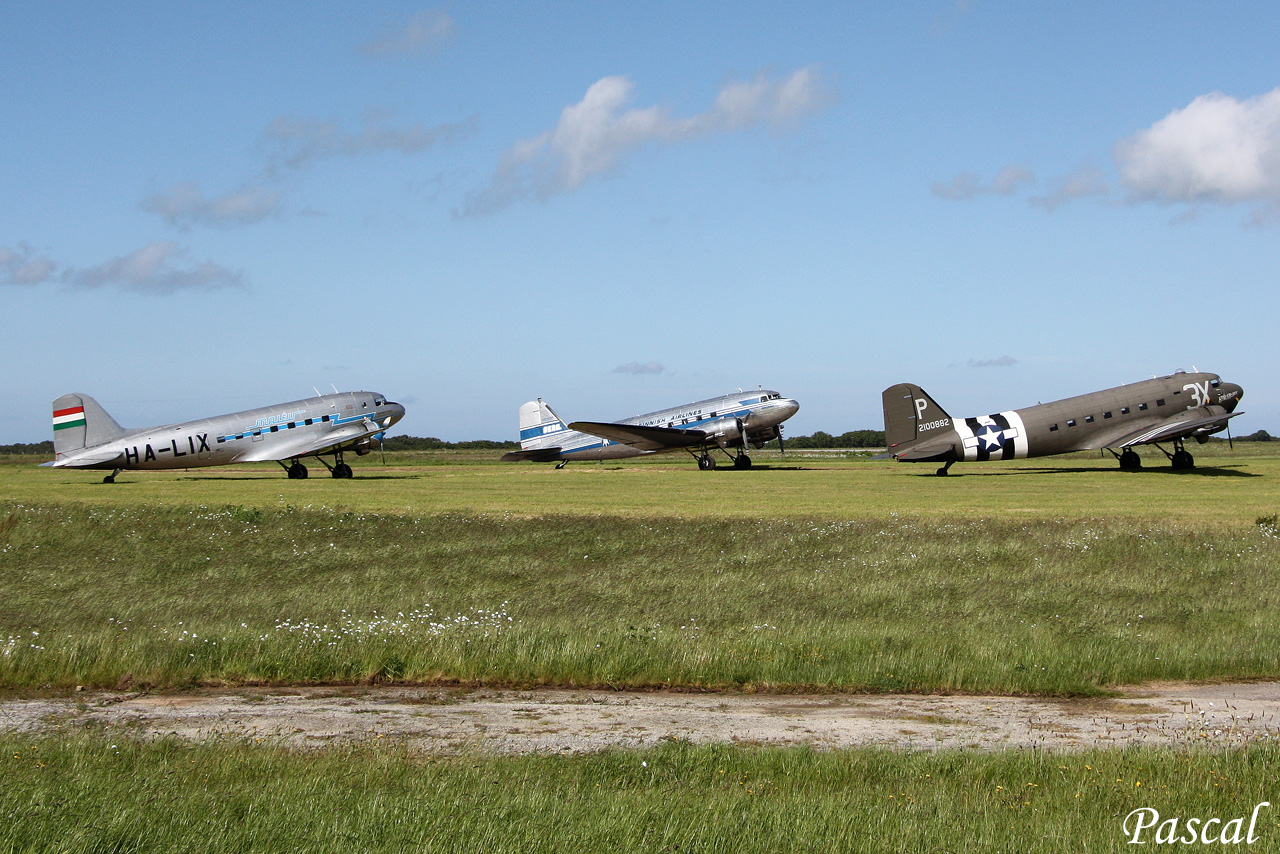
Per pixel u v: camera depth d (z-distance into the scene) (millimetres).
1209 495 38312
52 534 27609
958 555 22719
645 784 7848
